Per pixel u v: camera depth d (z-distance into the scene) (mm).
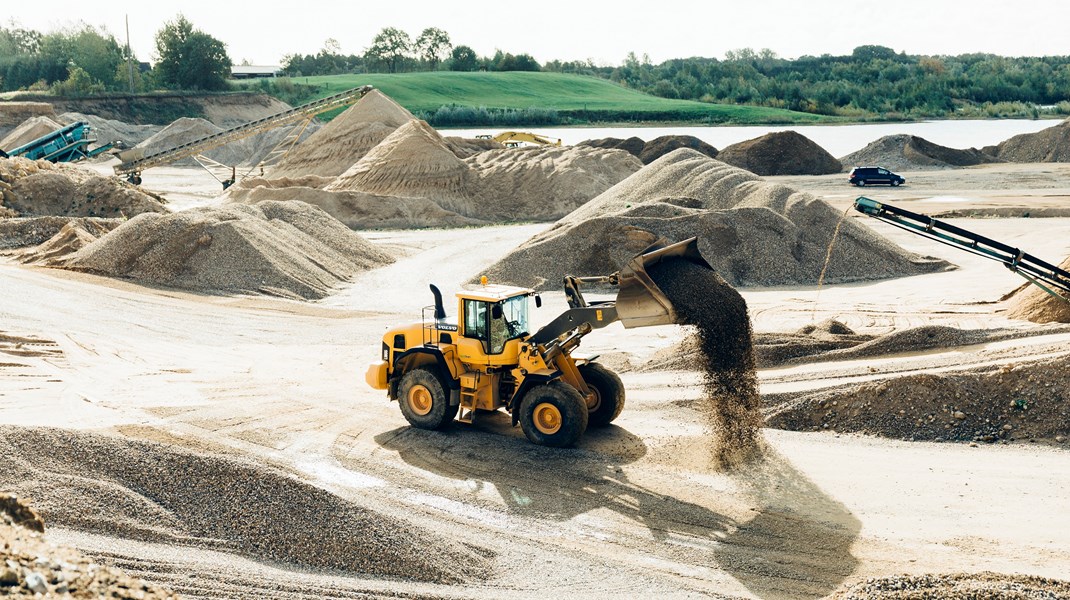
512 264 29156
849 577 9766
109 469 11539
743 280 28828
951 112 140625
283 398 16625
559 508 11633
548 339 13719
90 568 6918
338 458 13375
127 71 126375
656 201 32438
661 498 11898
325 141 62969
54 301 24375
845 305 25016
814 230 30578
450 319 15031
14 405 15617
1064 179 54906
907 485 12250
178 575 9453
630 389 16938
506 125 131750
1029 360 14891
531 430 13758
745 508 11578
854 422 14602
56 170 45125
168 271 27625
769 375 17156
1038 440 13633
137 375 18234
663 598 9375
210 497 11086
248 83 141000
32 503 10695
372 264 32625
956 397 14414
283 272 28031
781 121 134750
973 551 10289
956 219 40250
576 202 49344
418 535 10383
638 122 135500
